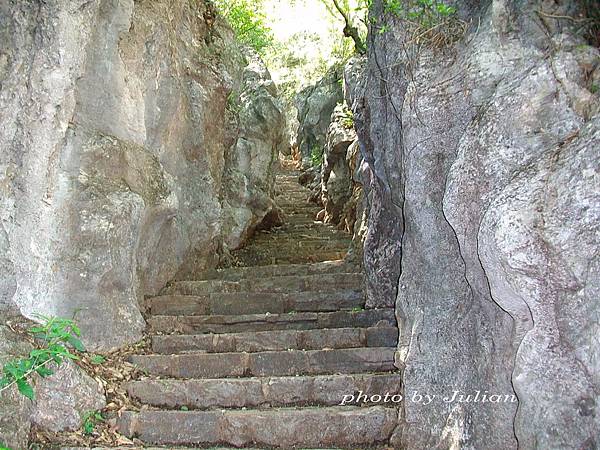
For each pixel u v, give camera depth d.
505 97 2.79
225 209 9.25
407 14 3.73
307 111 15.84
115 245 4.38
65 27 3.77
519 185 2.49
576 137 2.43
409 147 3.51
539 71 2.74
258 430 3.61
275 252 9.30
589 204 2.23
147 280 5.58
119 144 4.65
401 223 5.18
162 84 5.71
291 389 3.92
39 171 3.79
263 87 11.62
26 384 3.12
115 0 4.73
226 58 8.26
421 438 3.32
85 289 4.19
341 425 3.60
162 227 5.45
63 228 4.03
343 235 10.08
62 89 3.80
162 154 5.92
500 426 2.86
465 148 2.89
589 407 2.29
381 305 5.28
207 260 7.48
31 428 3.45
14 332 3.57
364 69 6.43
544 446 2.40
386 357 4.21
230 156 9.91
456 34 3.51
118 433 3.66
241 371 4.23
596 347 2.17
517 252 2.38
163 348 4.58
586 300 2.21
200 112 6.84
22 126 3.74
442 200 3.17
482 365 3.03
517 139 2.70
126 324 4.52
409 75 3.69
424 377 3.38
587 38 2.93
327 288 6.13
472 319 3.16
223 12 11.41
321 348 4.55
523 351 2.47
